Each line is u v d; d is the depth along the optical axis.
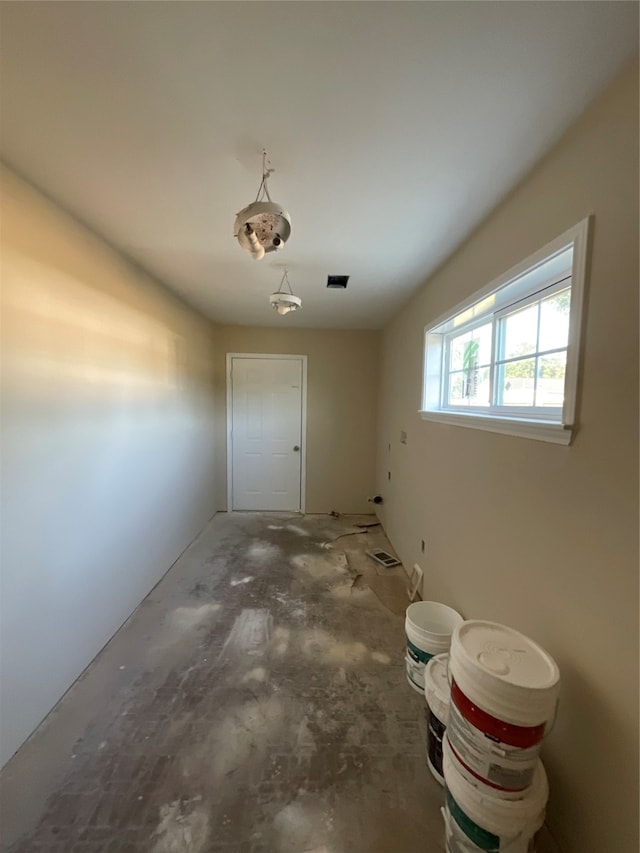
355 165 1.37
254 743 1.50
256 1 0.81
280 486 4.70
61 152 1.31
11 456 1.43
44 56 0.95
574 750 1.11
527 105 1.08
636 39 0.87
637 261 0.92
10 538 1.42
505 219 1.57
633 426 0.93
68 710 1.64
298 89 1.03
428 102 1.07
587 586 1.08
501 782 1.03
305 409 4.63
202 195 1.58
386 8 0.82
